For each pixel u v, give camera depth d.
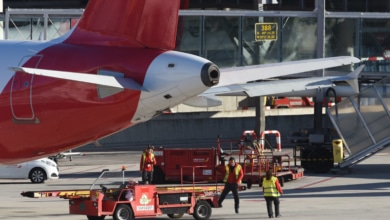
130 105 89.00
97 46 91.62
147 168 152.12
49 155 99.56
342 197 131.62
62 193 106.12
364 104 171.00
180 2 90.00
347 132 172.62
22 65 94.31
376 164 191.38
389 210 114.94
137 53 88.88
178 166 160.00
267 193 107.50
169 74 86.50
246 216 110.56
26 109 94.06
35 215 112.62
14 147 97.50
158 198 106.56
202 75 85.31
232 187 111.75
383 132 169.50
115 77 86.62
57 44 94.81
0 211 117.56
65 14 196.62
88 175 176.25
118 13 90.38
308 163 172.50
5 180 169.88
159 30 88.19
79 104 91.25
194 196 108.94
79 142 95.81
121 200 105.38
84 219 108.06
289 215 110.44
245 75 89.75
